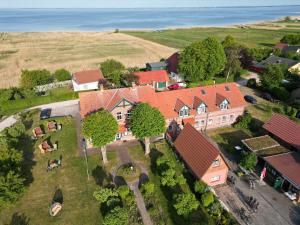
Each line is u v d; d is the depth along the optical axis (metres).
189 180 40.38
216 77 85.56
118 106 47.75
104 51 132.75
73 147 49.25
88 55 123.56
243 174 41.88
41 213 35.12
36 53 127.12
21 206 36.22
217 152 36.88
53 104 68.50
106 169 43.31
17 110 65.44
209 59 74.50
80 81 75.56
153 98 51.12
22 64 107.19
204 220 33.62
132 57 119.75
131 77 76.06
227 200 37.00
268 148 44.41
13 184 35.06
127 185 39.81
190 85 75.19
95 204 36.44
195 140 41.69
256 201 36.72
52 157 46.44
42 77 78.62
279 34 186.38
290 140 45.59
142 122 42.31
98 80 77.12
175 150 47.09
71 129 55.56
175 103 52.19
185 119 52.19
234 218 34.00
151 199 37.03
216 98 54.50
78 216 34.56
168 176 38.53
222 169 38.53
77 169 43.41
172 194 37.84
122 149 48.44
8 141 46.50
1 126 57.59
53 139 51.94
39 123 58.28
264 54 106.94
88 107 47.75
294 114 60.28
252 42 154.75
